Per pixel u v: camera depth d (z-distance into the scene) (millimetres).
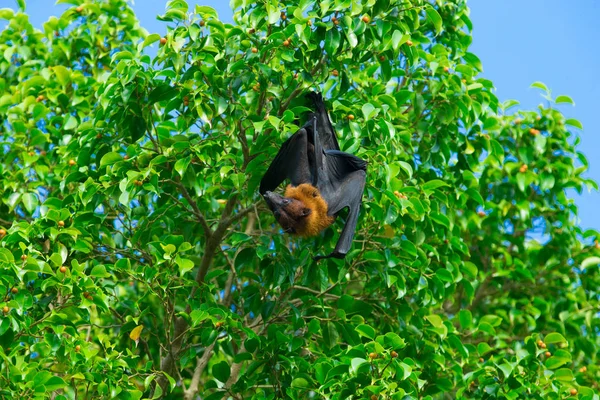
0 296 19188
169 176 21719
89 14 28938
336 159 19859
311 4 19922
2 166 24625
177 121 22438
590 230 28688
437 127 23484
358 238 22672
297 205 18203
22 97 26562
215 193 26297
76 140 22125
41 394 18594
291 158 19641
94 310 26250
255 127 19391
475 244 29547
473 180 24547
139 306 24438
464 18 25625
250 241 22922
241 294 21703
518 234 30141
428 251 23266
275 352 20828
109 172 21125
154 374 20141
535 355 21406
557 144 28797
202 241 25047
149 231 22141
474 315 29188
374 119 20797
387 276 20953
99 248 23234
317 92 21000
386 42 20938
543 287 29203
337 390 19750
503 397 20938
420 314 22547
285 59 20031
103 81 21906
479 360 25047
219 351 26141
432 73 23156
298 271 23141
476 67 25672
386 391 18875
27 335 20234
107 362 19906
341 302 21547
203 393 24375
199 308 20438
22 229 20719
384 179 20703
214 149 21469
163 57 20766
